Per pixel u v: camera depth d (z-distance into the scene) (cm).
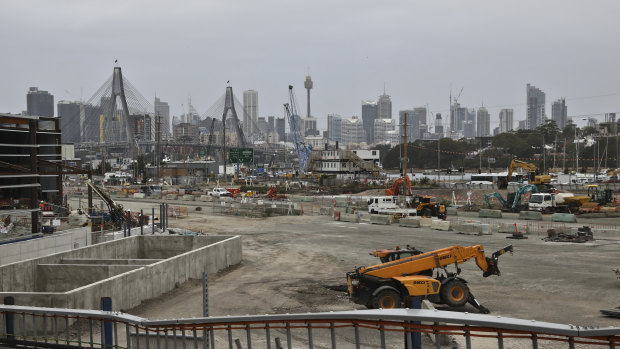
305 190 11156
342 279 2727
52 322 1788
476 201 7969
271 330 1823
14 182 4131
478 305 2031
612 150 19050
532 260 3152
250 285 2622
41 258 2595
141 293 2242
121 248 3212
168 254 3366
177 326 1015
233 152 12325
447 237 4294
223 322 956
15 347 1178
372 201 6169
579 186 9588
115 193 10544
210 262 2900
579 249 3534
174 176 15588
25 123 3306
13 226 3500
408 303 1143
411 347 816
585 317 1925
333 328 854
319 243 4075
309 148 17500
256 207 6888
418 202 5816
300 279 2753
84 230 3459
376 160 17025
